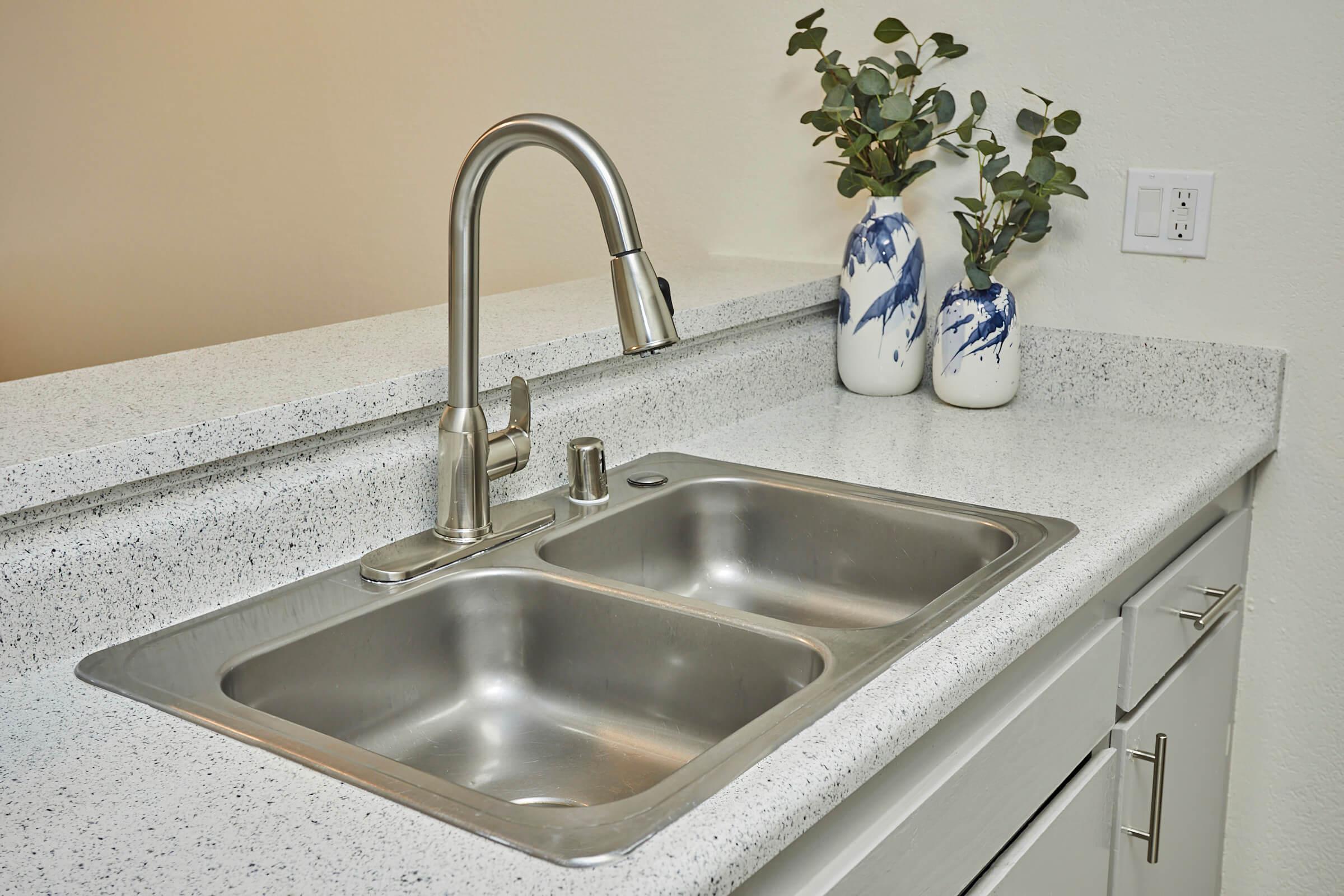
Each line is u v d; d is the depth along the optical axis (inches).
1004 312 64.7
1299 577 63.9
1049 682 43.3
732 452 58.8
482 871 25.6
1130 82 62.5
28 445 35.9
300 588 41.8
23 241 115.8
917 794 35.6
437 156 86.9
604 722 42.9
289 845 26.7
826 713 32.8
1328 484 61.9
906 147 64.6
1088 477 54.2
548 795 40.8
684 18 74.8
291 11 91.1
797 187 73.3
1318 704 64.6
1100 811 49.2
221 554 40.1
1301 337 60.9
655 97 77.4
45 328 117.1
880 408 67.2
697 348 62.4
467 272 43.1
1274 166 59.7
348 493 44.1
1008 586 41.8
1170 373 64.4
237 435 39.7
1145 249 63.9
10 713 33.0
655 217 79.7
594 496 51.6
